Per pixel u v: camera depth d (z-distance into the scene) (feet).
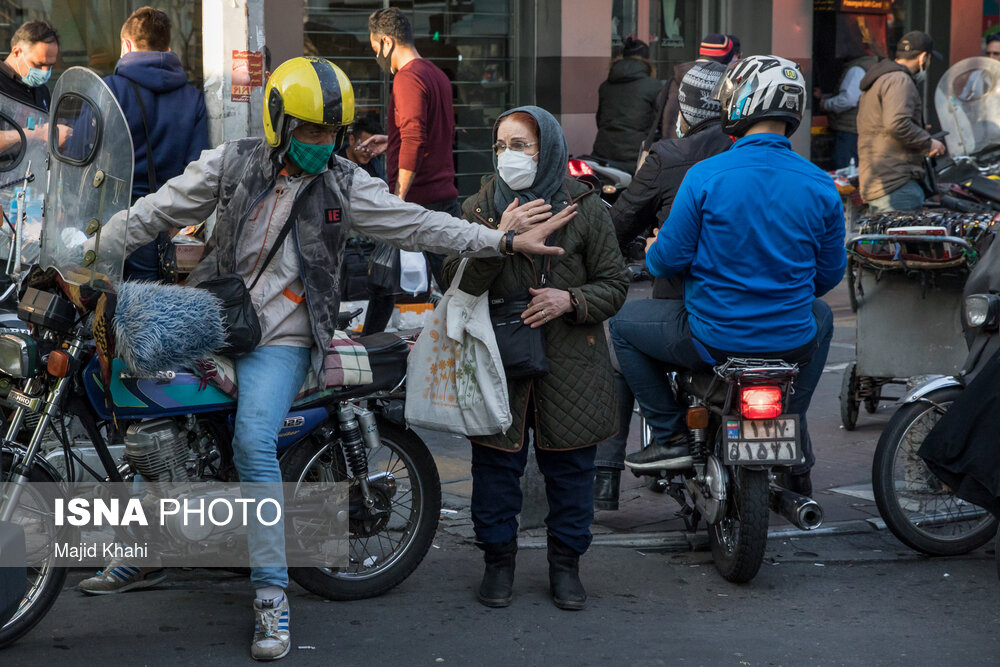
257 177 12.40
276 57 32.24
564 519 13.73
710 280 14.21
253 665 12.09
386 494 13.70
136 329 11.69
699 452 14.85
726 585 14.66
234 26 19.21
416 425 13.44
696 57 43.57
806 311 14.30
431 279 26.30
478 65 38.83
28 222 15.89
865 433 21.99
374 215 12.71
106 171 11.61
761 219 13.89
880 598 14.28
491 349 13.01
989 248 15.58
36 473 12.14
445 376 13.42
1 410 13.01
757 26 43.62
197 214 12.67
